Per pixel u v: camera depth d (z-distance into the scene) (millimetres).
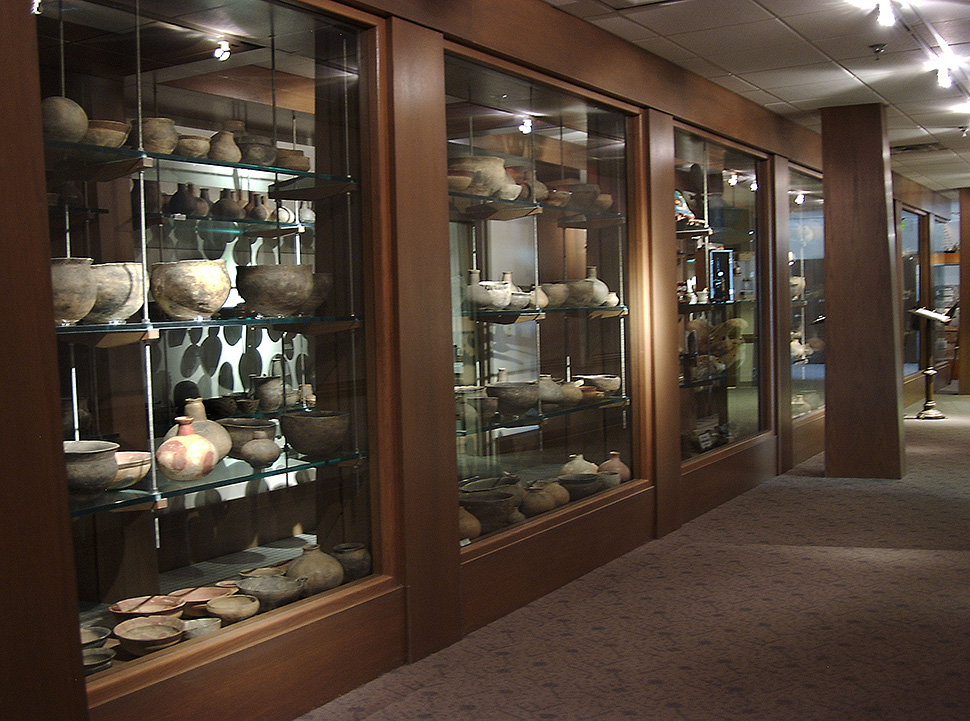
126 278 2723
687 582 4578
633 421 5453
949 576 4570
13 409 2074
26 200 2102
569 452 4816
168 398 2902
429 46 3643
